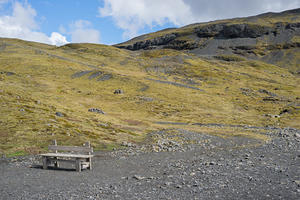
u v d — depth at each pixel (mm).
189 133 42875
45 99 73125
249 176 14562
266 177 14320
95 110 73000
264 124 68375
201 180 14164
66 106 70750
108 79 153125
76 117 48812
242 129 53719
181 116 83938
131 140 35531
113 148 28781
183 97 120000
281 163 18703
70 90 122375
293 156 21844
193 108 98750
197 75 195875
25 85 117625
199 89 145750
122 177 16109
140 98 112062
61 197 12109
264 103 115625
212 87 159250
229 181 13742
